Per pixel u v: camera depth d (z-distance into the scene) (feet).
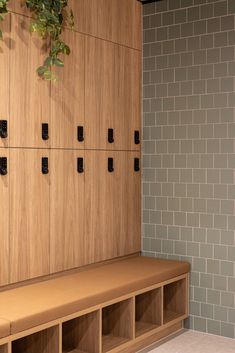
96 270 15.25
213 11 15.94
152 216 17.24
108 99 15.90
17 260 13.21
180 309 16.43
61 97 14.28
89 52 15.17
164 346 15.01
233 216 15.69
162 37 16.88
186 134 16.49
